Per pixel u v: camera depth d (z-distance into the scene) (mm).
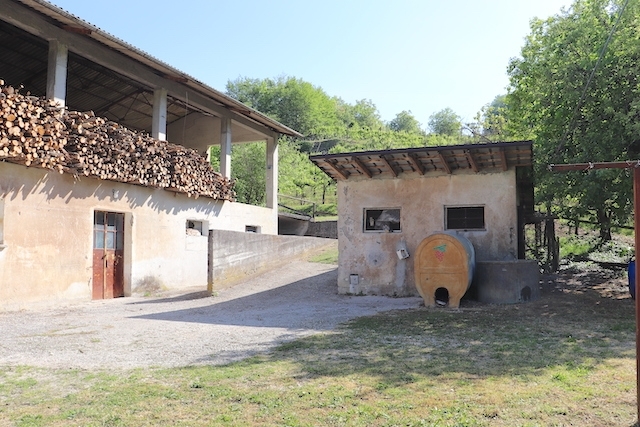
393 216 12680
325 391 4758
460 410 4199
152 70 15023
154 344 7184
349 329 8125
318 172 40719
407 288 12195
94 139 11961
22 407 4473
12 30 13625
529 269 10695
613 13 11484
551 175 11086
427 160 11789
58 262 11508
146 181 13875
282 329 8305
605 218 12734
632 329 7621
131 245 13805
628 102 10383
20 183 10664
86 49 12672
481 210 11945
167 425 4004
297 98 74250
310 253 19219
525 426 3842
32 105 10320
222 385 5023
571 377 5078
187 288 15469
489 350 6398
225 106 18250
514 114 16625
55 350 6820
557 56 12039
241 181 29984
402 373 5344
